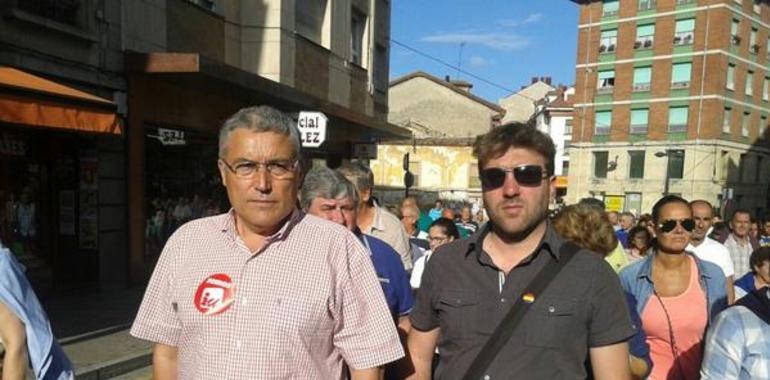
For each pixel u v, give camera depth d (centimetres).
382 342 197
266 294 186
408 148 3947
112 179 874
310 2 1388
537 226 214
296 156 200
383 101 1956
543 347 197
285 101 1141
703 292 332
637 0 3981
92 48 827
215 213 1140
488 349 203
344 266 196
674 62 3841
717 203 3744
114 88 864
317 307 187
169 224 1010
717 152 3728
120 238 895
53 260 858
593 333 201
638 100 3988
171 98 986
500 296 207
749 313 238
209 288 189
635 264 359
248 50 1200
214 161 1133
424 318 230
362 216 429
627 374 202
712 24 3694
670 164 3862
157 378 205
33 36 743
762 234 1129
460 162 3853
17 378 236
